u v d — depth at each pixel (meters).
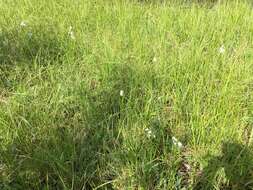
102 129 3.27
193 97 3.54
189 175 2.93
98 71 4.16
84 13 5.68
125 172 2.86
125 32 5.08
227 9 5.95
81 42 4.72
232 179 2.83
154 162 3.01
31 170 2.86
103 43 4.66
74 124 3.40
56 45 4.76
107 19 5.56
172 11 5.90
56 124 3.36
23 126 3.28
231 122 3.29
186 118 3.52
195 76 3.99
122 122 3.27
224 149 3.04
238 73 4.08
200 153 3.05
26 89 3.91
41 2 6.13
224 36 5.12
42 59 4.44
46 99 3.65
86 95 3.65
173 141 2.98
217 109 3.45
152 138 3.18
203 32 5.11
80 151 3.10
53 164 2.85
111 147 3.14
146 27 5.27
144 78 3.93
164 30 5.05
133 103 3.57
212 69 4.12
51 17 5.64
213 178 2.76
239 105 3.59
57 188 2.80
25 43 4.77
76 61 4.30
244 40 5.03
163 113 3.55
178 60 4.23
